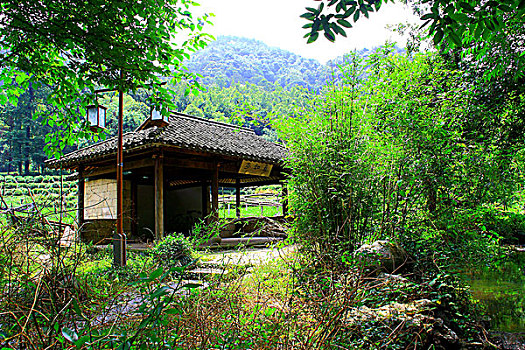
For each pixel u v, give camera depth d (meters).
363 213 4.50
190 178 13.34
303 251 3.53
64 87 4.61
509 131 5.24
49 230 1.93
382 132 4.71
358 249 3.84
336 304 2.17
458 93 4.87
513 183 4.58
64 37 3.88
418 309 2.98
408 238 4.38
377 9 2.24
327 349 1.91
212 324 1.89
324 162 4.47
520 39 4.50
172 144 8.25
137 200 12.05
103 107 6.08
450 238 4.21
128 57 3.95
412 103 4.46
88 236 8.26
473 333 3.61
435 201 4.40
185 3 4.13
